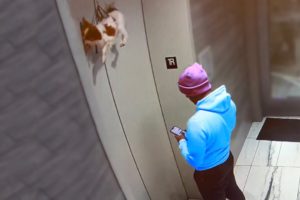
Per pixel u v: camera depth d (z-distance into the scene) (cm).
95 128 140
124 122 238
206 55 288
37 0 113
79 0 189
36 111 116
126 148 238
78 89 130
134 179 246
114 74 228
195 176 236
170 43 264
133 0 249
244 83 405
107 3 217
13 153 112
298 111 436
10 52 109
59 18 122
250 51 412
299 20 389
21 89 112
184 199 322
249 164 359
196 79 208
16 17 109
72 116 127
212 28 301
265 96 441
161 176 286
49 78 118
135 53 254
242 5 394
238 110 375
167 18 258
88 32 188
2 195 112
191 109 281
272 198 305
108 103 220
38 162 117
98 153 142
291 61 412
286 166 346
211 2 297
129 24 245
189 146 212
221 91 215
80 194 131
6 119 110
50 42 118
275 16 397
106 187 146
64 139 124
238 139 374
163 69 275
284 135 402
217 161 224
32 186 117
